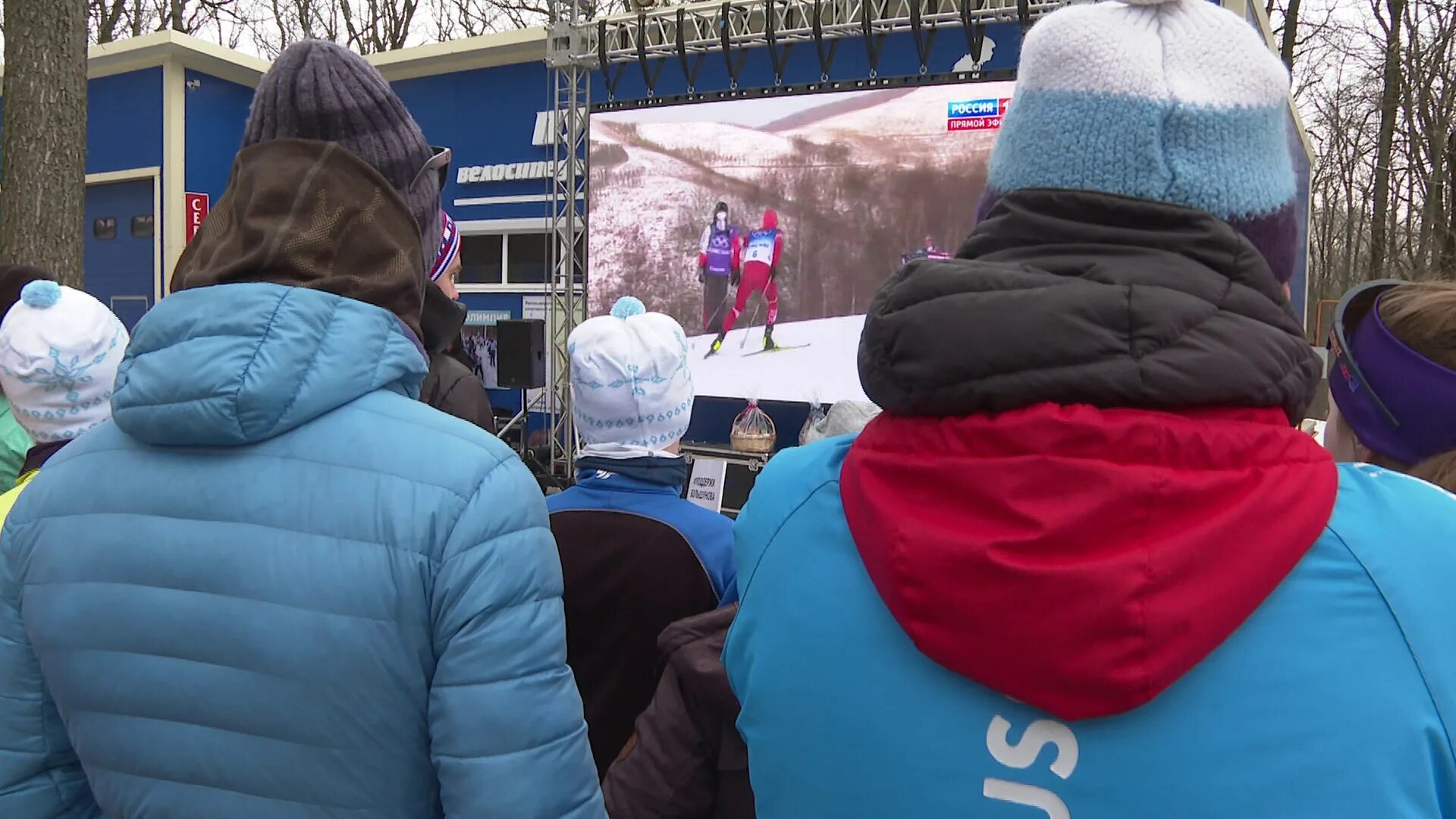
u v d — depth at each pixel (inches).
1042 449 23.4
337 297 38.8
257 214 39.6
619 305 78.7
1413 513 24.0
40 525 39.8
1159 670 21.6
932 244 188.2
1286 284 27.8
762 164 201.9
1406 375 42.4
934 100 185.6
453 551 36.0
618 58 211.6
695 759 46.2
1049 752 23.8
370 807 36.5
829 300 197.9
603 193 217.9
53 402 65.6
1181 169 25.5
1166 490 22.2
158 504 37.5
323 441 37.3
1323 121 730.8
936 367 25.3
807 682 28.0
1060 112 26.7
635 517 66.2
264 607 35.5
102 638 37.2
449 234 99.7
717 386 209.6
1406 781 21.5
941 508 25.1
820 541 29.5
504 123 270.4
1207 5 27.1
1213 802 22.1
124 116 338.0
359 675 35.4
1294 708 22.1
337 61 43.3
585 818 38.6
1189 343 23.5
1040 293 24.4
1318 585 22.9
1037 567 22.3
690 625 46.9
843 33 190.5
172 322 37.3
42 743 41.3
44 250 161.8
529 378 242.1
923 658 25.9
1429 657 22.2
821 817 27.2
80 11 165.0
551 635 38.4
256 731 35.7
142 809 37.2
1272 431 24.0
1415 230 770.2
